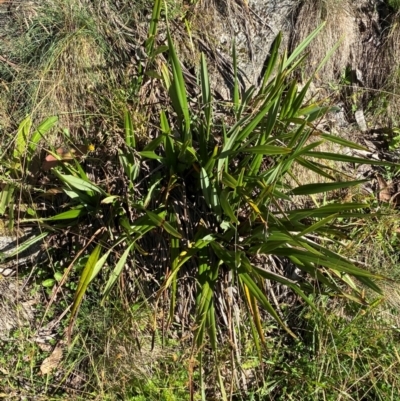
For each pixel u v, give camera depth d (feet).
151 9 8.08
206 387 7.88
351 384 8.04
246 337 7.98
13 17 7.70
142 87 7.89
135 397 7.52
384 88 9.46
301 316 8.37
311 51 9.02
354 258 8.59
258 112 7.04
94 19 7.75
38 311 7.80
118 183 7.69
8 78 7.57
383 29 9.49
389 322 8.38
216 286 7.76
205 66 6.97
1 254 7.45
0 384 7.52
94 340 7.68
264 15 8.82
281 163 6.47
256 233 7.04
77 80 7.61
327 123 9.09
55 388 7.65
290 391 8.06
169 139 7.03
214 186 7.06
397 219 8.70
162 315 7.53
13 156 7.20
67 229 7.61
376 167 9.29
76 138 7.68
